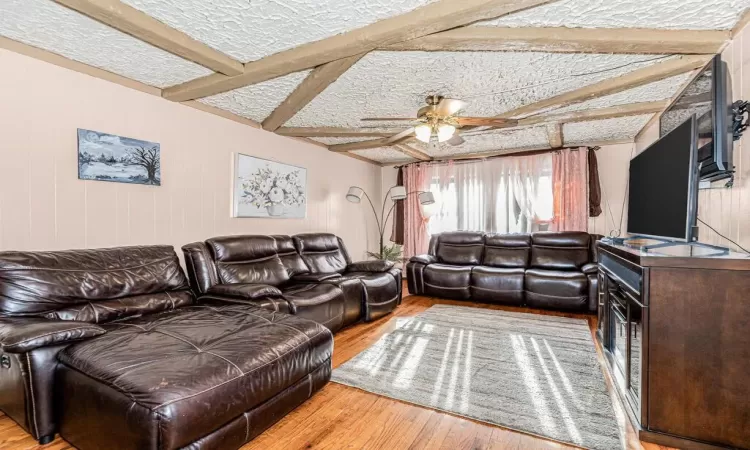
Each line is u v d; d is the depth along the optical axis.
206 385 1.41
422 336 3.12
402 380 2.27
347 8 1.77
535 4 1.64
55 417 1.59
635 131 4.17
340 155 5.29
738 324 1.49
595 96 2.87
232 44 2.14
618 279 2.10
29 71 2.19
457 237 5.16
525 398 2.04
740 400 1.49
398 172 6.10
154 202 2.88
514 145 4.94
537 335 3.13
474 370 2.41
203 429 1.37
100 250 2.31
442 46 2.09
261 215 3.87
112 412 1.34
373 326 3.44
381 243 5.86
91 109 2.48
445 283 4.55
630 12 1.82
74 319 1.95
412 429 1.75
